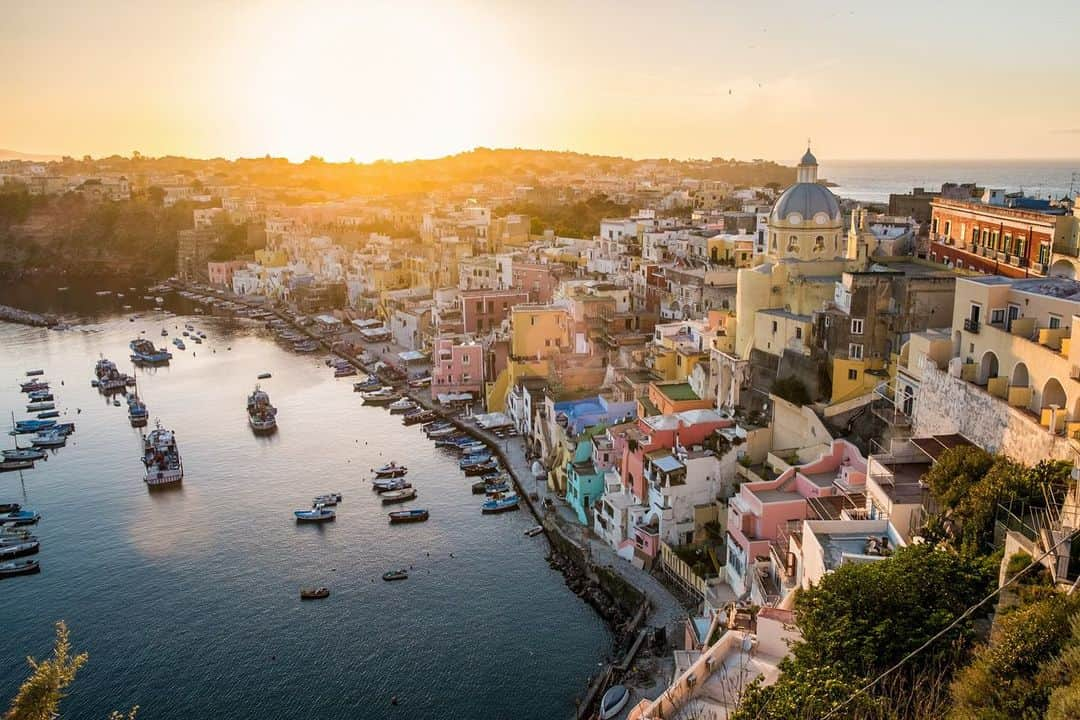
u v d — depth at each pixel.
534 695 72.69
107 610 86.94
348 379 170.25
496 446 126.94
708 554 81.06
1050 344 54.19
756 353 91.44
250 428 140.12
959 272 89.19
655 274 142.50
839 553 52.03
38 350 198.62
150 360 184.75
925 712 32.69
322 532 101.75
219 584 91.00
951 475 52.53
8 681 76.81
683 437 88.75
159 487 116.69
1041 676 31.48
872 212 150.62
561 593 87.50
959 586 40.16
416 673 76.00
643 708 44.47
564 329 139.50
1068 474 46.75
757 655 45.25
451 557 95.12
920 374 67.69
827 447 77.06
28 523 106.44
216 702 73.06
